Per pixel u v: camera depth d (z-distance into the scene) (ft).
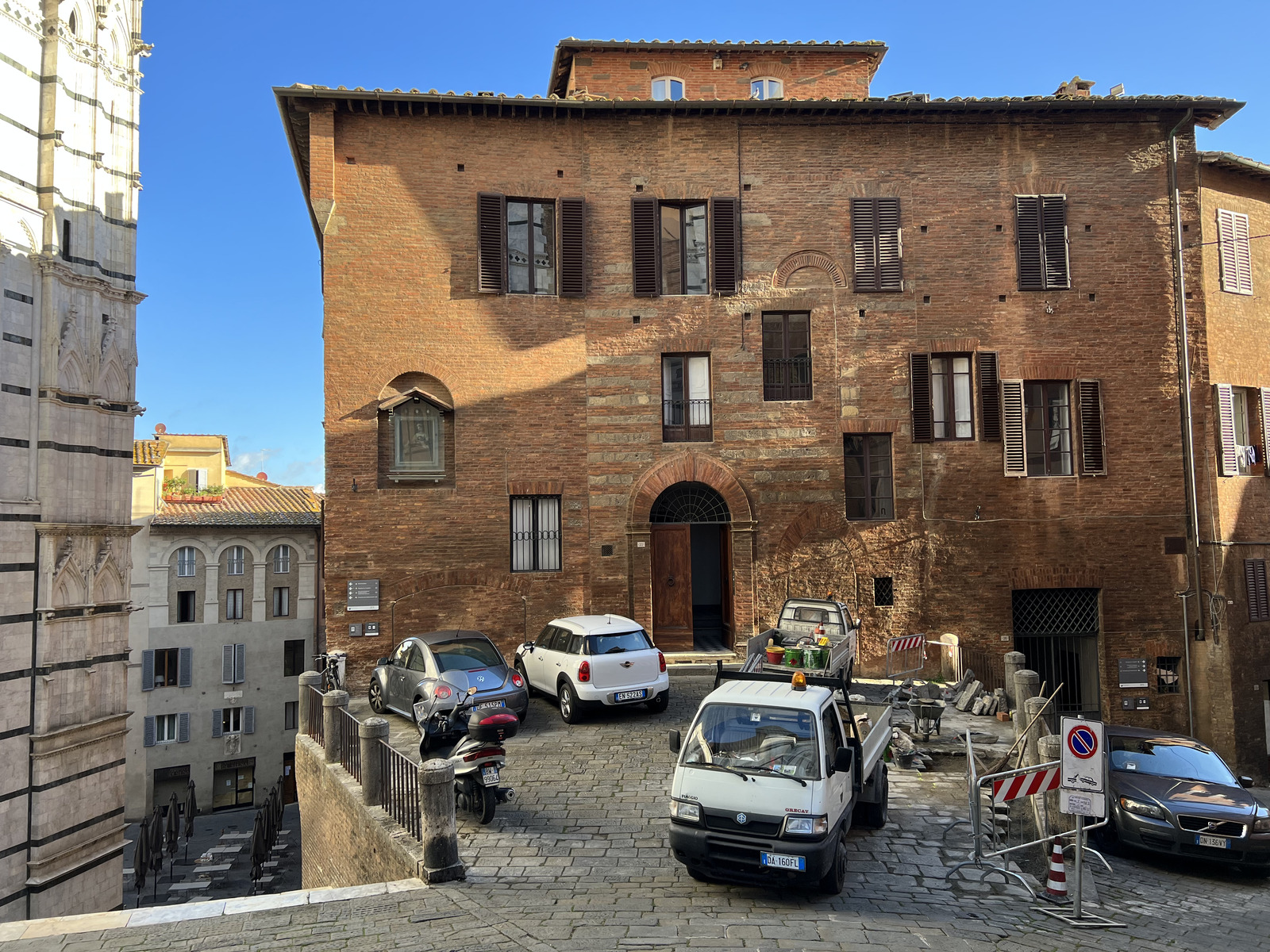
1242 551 62.90
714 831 24.84
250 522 110.22
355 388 56.44
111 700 55.98
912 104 59.67
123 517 57.57
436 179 58.18
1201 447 62.64
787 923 23.18
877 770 31.81
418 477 56.70
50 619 51.29
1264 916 28.37
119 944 22.53
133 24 60.08
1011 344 61.57
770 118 61.00
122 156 58.85
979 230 61.93
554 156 59.72
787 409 60.13
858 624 59.00
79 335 54.24
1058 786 28.76
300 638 113.39
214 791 108.17
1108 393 62.08
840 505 59.93
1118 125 63.10
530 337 58.75
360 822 32.91
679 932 22.34
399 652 45.85
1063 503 61.21
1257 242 67.77
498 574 57.21
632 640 45.01
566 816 32.01
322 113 56.95
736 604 58.90
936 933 22.97
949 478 60.70
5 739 48.65
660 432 59.21
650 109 59.57
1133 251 62.85
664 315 59.93
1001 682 55.98
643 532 58.65
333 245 56.80
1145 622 60.95
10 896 48.75
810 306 60.75
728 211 60.44
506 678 41.98
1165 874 33.76
